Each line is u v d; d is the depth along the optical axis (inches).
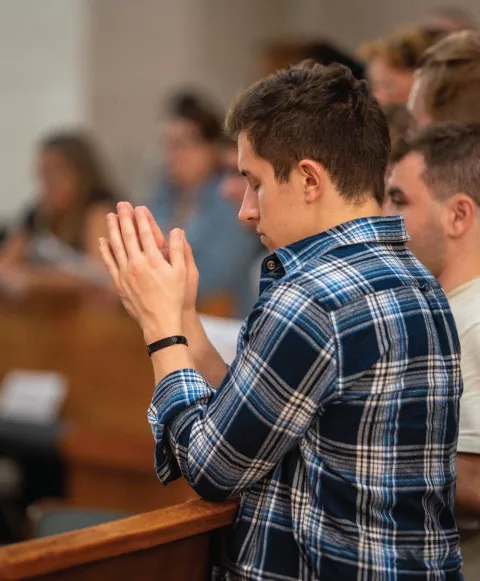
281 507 85.6
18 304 236.4
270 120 85.9
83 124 341.4
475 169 104.3
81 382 219.8
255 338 81.5
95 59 373.1
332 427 82.9
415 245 107.3
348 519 83.0
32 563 75.2
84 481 204.7
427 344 85.4
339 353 80.3
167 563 88.0
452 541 89.7
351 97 88.0
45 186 262.1
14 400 222.1
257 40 378.3
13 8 385.7
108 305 234.7
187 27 360.5
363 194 87.9
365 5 358.9
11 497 235.5
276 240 89.0
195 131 236.5
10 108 387.5
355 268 84.4
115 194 259.3
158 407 88.7
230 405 82.0
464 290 104.8
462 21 183.5
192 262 99.4
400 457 84.0
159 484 198.1
